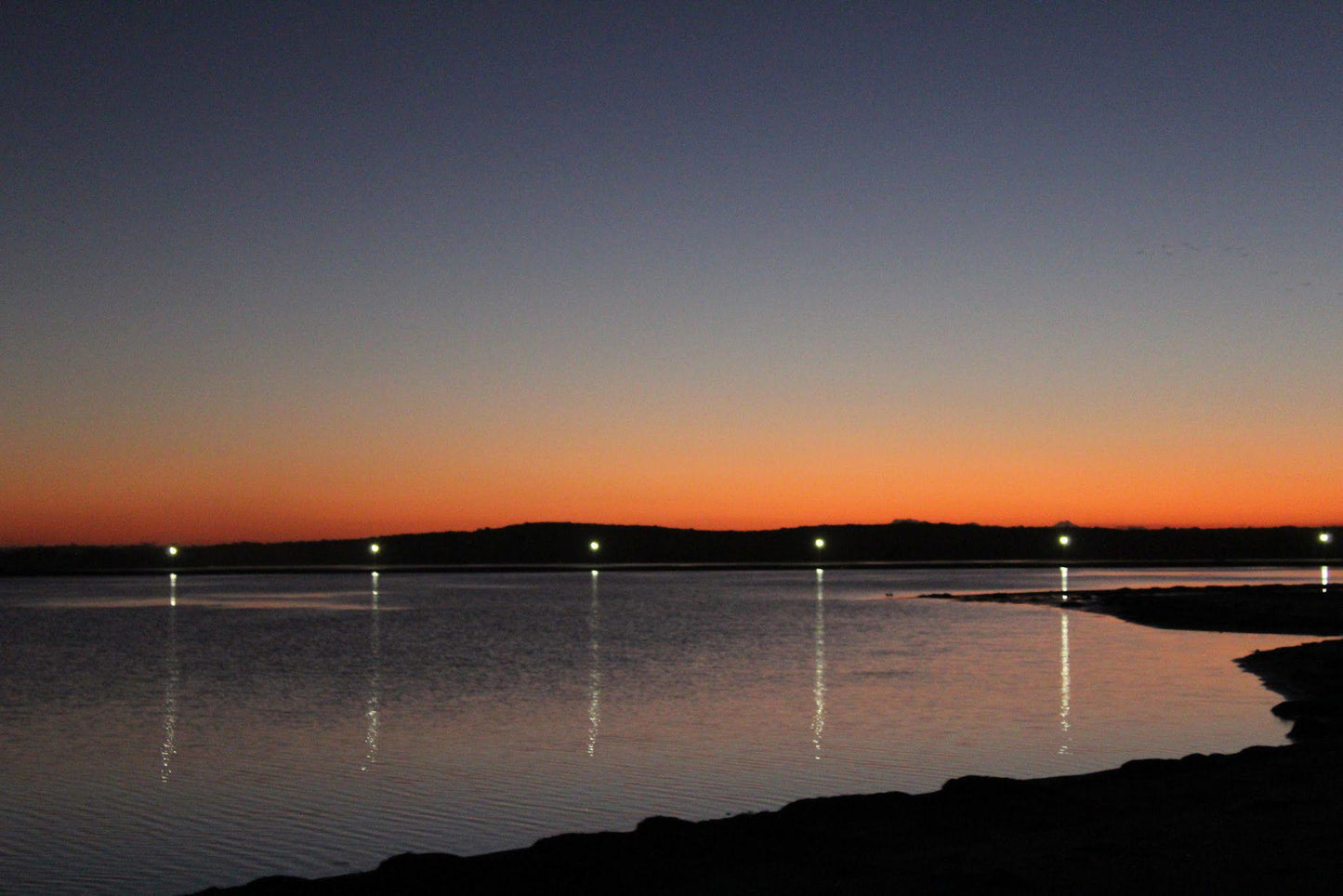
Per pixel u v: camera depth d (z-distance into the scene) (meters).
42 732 32.88
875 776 25.52
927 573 194.25
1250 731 30.77
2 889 18.22
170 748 30.16
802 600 108.12
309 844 20.64
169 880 18.70
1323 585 121.94
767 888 13.92
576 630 72.19
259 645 62.47
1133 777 20.36
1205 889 12.95
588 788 24.61
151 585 158.38
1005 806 17.70
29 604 107.00
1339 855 14.13
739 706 36.72
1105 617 80.12
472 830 21.42
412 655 56.06
